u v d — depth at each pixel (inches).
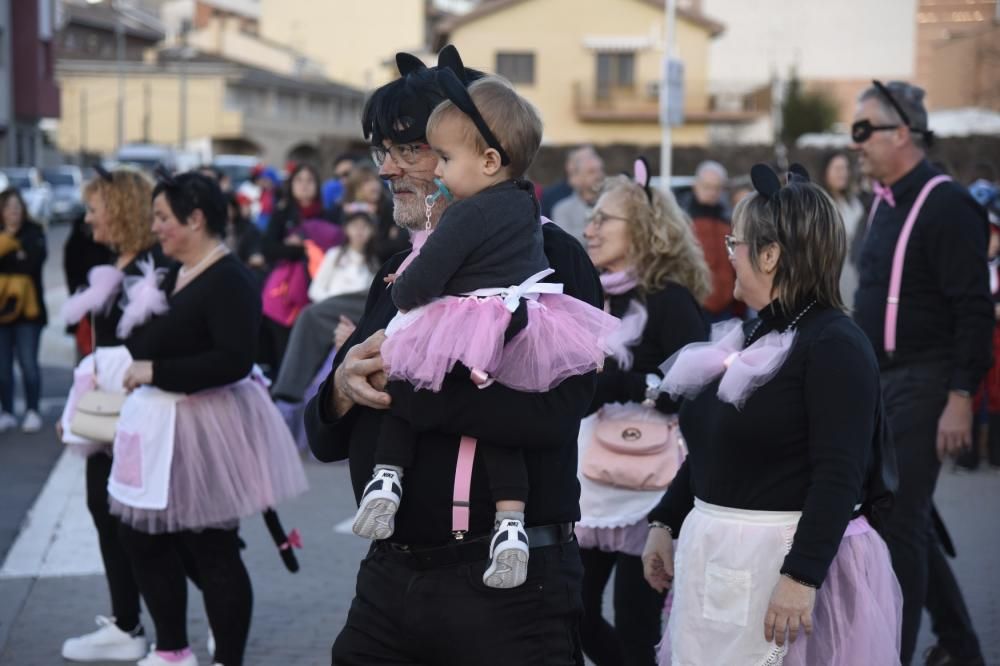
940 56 1738.4
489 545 107.0
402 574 109.7
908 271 180.9
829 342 120.6
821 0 2556.6
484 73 115.2
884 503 126.8
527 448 107.4
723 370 126.8
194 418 176.7
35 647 205.2
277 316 380.2
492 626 106.8
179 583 184.2
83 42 2645.2
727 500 124.2
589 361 106.7
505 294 104.9
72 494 310.3
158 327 175.3
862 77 2564.0
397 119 110.7
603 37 1796.3
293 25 3026.6
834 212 125.6
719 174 374.9
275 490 185.8
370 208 363.9
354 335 118.1
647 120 1817.2
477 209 105.0
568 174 396.8
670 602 171.5
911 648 174.4
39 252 398.0
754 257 127.0
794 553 116.8
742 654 121.4
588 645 167.8
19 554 259.8
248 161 1633.9
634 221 166.9
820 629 122.0
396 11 2992.1
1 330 396.5
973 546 268.2
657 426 164.6
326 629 214.5
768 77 2343.8
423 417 105.3
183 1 3284.9
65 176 1658.5
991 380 346.3
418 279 103.7
